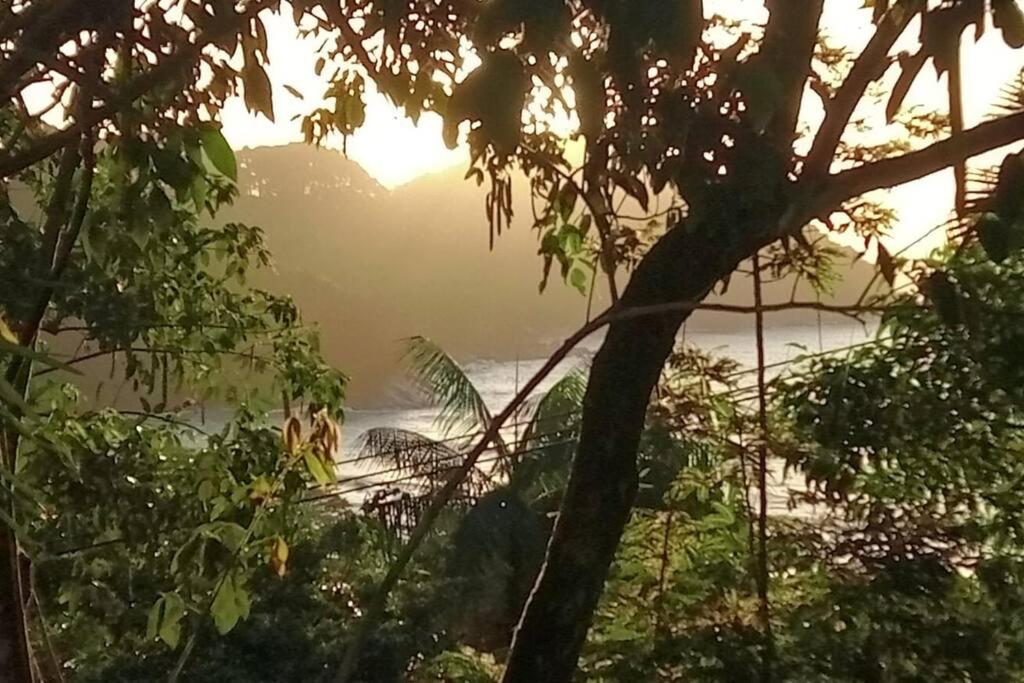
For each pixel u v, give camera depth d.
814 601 3.04
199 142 1.48
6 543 1.89
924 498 3.08
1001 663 2.93
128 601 3.84
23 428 1.19
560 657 1.91
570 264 2.39
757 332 2.84
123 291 3.27
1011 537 3.04
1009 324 2.51
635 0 1.04
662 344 1.86
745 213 1.51
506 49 1.09
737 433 3.04
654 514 3.26
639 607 3.15
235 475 3.80
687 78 1.34
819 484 2.98
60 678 2.50
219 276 4.18
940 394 2.87
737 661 2.89
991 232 1.44
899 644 2.93
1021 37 1.33
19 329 1.75
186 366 3.96
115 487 3.54
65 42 1.26
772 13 1.42
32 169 2.33
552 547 1.93
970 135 1.51
